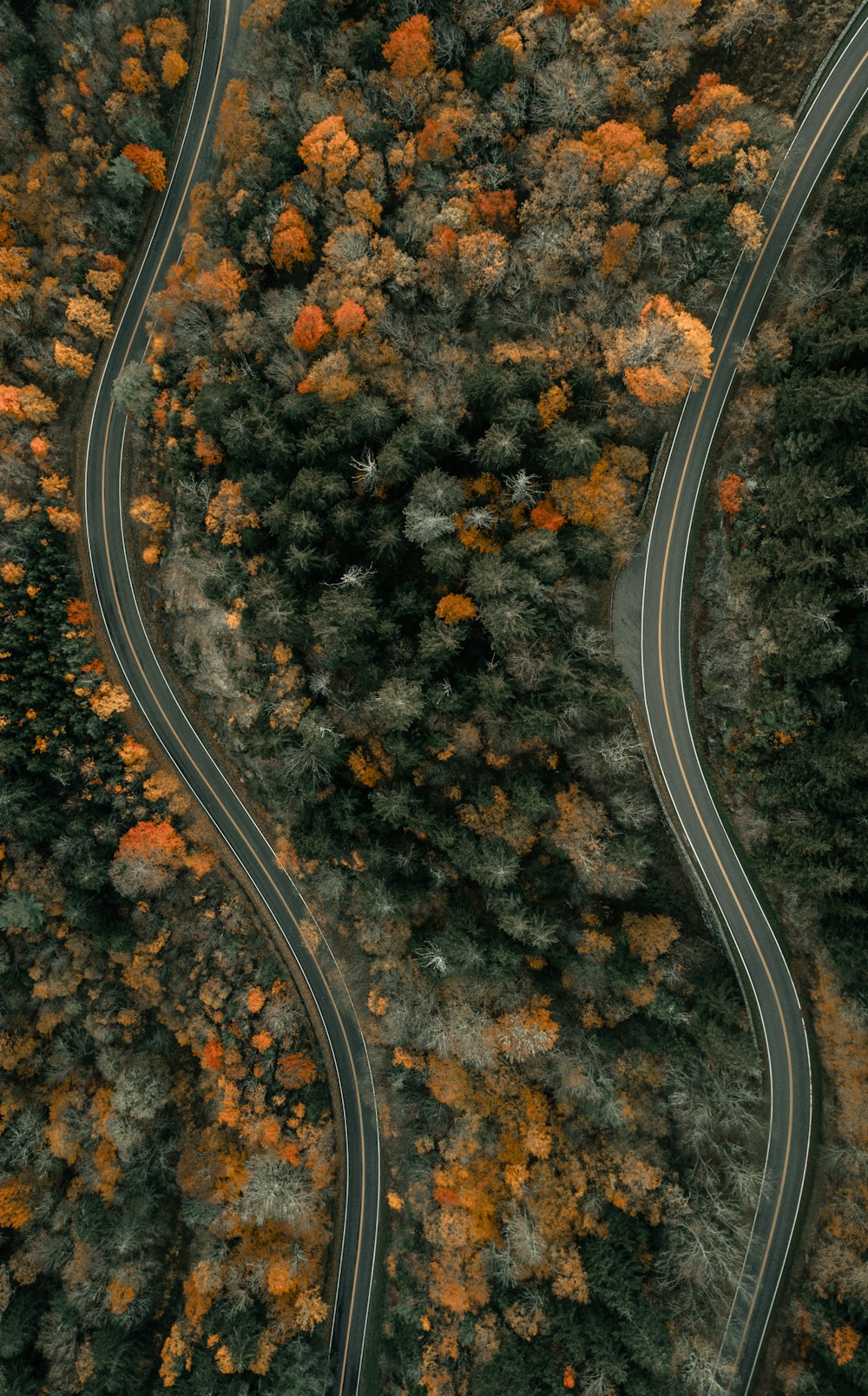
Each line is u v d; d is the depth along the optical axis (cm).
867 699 4725
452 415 5403
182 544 6284
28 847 6456
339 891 6400
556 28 5406
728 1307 5675
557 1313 5494
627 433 5600
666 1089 5806
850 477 4600
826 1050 5738
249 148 6016
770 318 5559
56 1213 6169
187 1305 6103
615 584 5816
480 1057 5912
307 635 5709
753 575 5162
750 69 5538
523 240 5556
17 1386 5722
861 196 4775
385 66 5809
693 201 5219
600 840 5638
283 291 6028
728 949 5881
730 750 5656
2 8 6094
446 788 5878
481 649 5547
